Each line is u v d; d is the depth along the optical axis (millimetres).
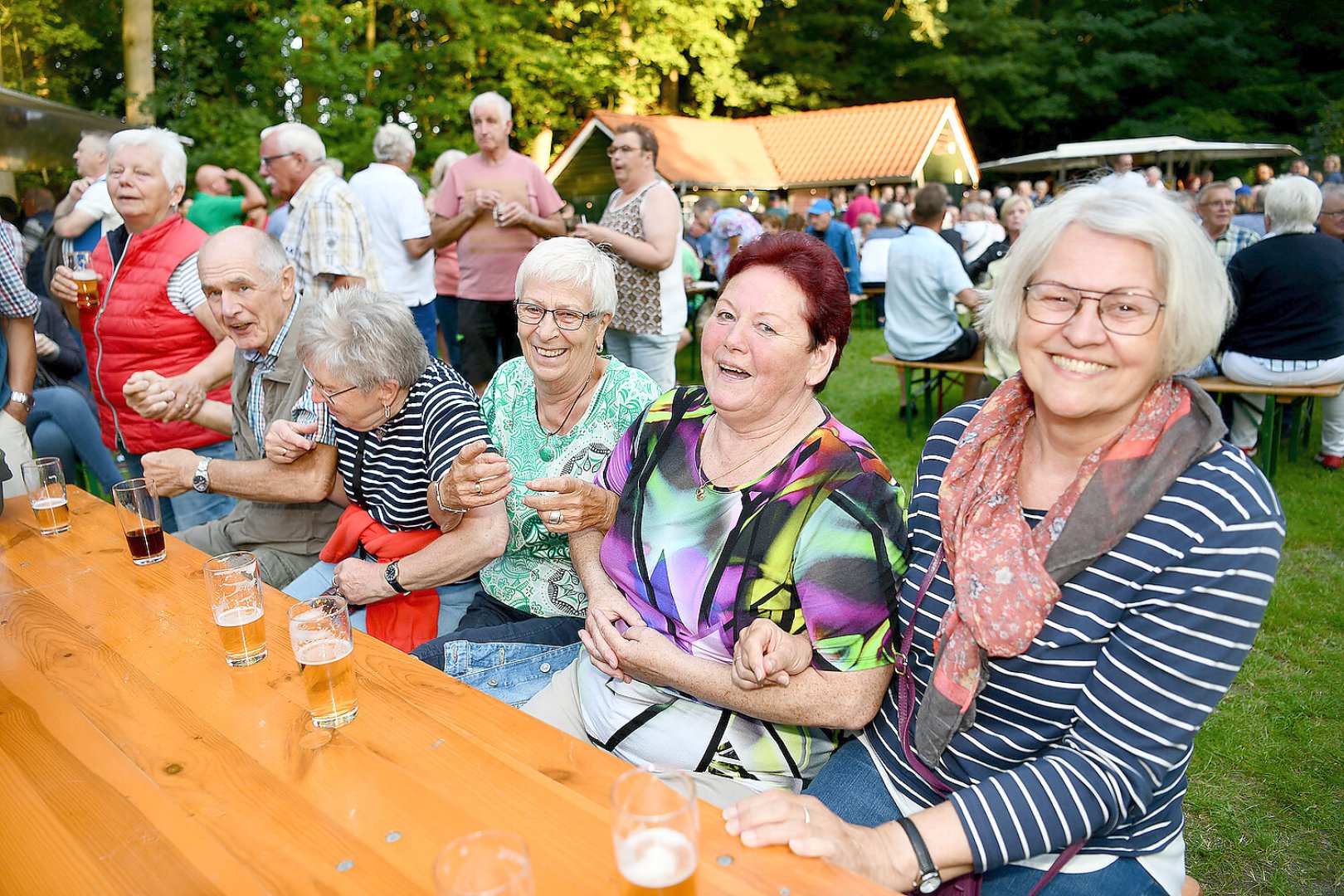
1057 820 1252
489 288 5344
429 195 7172
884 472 1631
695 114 21875
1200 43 23953
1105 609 1277
